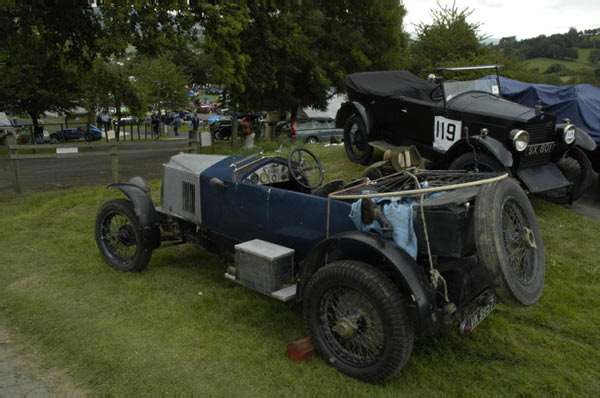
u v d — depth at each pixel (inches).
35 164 580.4
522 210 122.0
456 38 898.7
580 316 148.0
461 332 120.0
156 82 1411.2
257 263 144.2
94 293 173.9
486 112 247.1
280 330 145.3
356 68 883.4
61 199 342.3
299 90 892.6
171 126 1683.1
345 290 121.3
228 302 164.7
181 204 195.0
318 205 140.3
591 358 126.3
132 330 144.7
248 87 765.9
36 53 558.9
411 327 110.3
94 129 1190.3
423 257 123.0
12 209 319.9
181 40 536.7
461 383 116.7
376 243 114.7
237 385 116.6
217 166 185.3
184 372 122.1
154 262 210.2
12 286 181.6
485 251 103.0
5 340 140.2
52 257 215.8
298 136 739.4
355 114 339.0
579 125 326.6
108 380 119.1
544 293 163.9
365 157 336.5
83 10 541.3
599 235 217.8
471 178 135.6
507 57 1001.5
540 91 361.1
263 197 157.0
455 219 109.1
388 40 914.7
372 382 115.3
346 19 871.7
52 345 136.6
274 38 705.0
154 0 489.1
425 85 336.2
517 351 130.2
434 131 282.2
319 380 118.3
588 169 256.7
